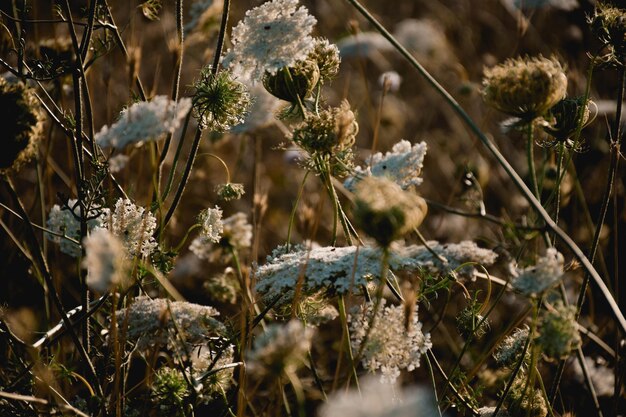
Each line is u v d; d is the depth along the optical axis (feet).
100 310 2.77
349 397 1.95
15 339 2.46
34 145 2.38
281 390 2.56
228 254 3.06
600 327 3.21
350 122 2.54
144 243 2.52
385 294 3.02
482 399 3.01
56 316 3.17
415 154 2.74
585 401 3.03
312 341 3.35
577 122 2.62
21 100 2.34
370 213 2.19
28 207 3.69
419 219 2.21
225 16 2.70
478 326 2.58
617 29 2.64
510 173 2.38
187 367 2.60
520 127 2.48
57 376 2.62
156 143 2.81
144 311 2.55
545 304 2.31
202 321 2.57
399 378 3.22
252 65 2.63
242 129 3.19
